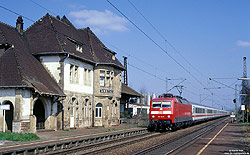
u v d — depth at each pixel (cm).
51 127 2630
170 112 2912
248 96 5888
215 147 1738
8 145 1672
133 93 4516
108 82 3516
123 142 1981
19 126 2247
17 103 2275
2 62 2442
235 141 2078
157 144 1789
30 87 2297
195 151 1570
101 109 3438
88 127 3228
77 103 3045
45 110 2627
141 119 4556
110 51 3819
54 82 2778
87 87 3259
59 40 2923
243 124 4553
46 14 3244
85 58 3148
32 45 2958
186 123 3603
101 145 1808
